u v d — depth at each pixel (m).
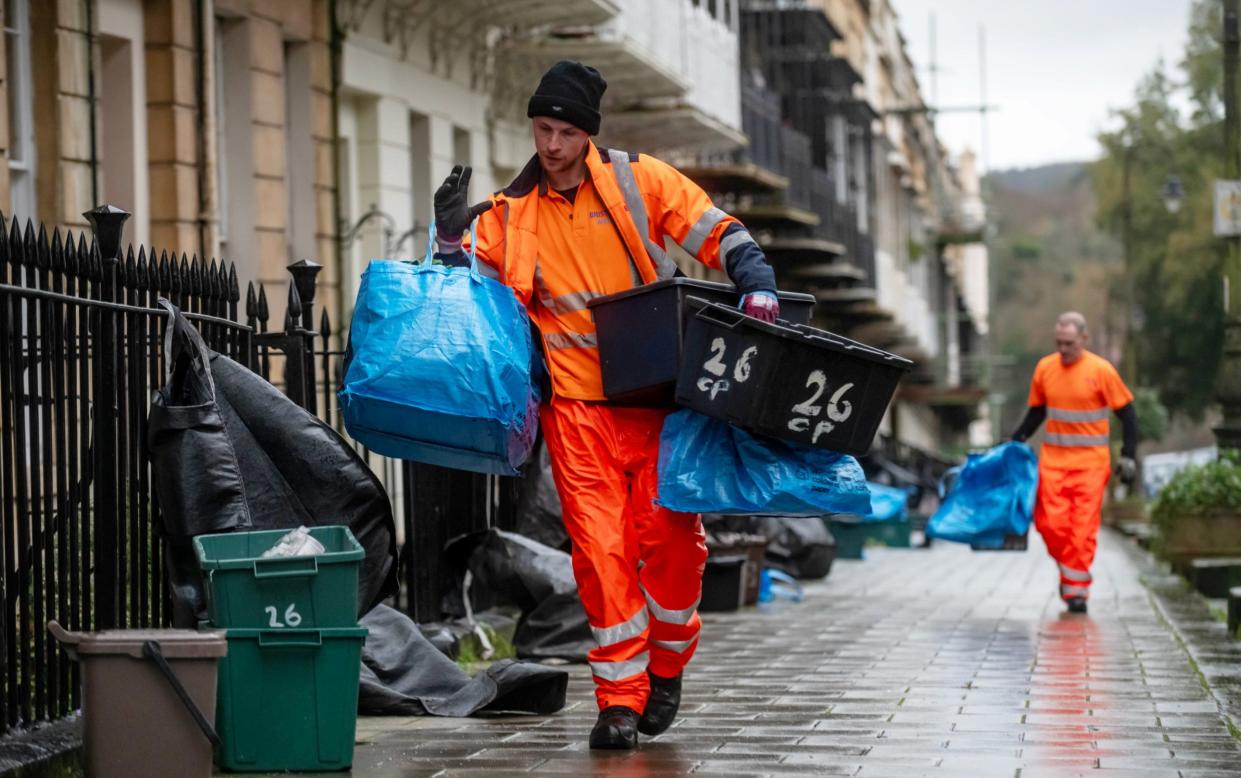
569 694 9.52
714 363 7.32
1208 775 6.93
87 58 14.23
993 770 7.02
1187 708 8.91
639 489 7.71
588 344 7.62
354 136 20.52
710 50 30.62
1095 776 6.89
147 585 7.98
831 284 49.28
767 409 7.31
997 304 116.44
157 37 15.70
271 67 17.97
